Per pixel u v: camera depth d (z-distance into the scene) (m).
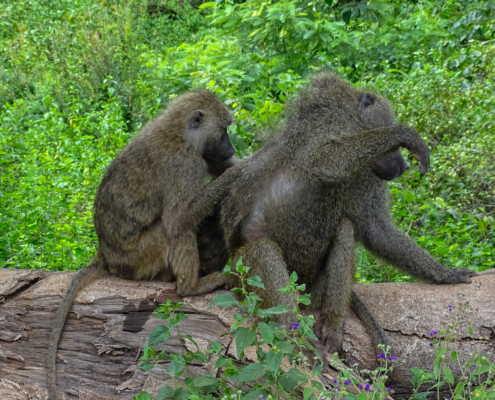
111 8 15.66
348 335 4.43
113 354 4.34
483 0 11.34
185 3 21.56
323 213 4.70
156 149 5.15
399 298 4.54
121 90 13.33
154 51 16.62
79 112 12.70
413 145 4.55
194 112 5.48
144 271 5.11
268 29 11.98
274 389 3.69
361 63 12.19
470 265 6.41
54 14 15.38
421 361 4.36
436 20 12.76
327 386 3.97
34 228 6.88
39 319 4.54
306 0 12.23
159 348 4.21
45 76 13.42
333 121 4.82
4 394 4.42
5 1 16.39
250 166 4.85
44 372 4.46
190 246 4.91
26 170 9.05
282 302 4.30
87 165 9.02
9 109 11.80
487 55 9.59
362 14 12.02
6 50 14.37
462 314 4.35
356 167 4.55
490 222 7.25
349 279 4.50
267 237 4.81
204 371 4.06
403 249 4.87
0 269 4.88
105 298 4.48
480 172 7.48
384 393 3.25
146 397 3.57
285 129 4.86
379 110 5.08
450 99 8.91
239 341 3.43
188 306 4.38
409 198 7.12
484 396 3.33
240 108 8.55
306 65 12.37
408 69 11.98
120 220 5.05
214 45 12.61
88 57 13.65
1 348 4.52
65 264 6.52
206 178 5.80
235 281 4.59
